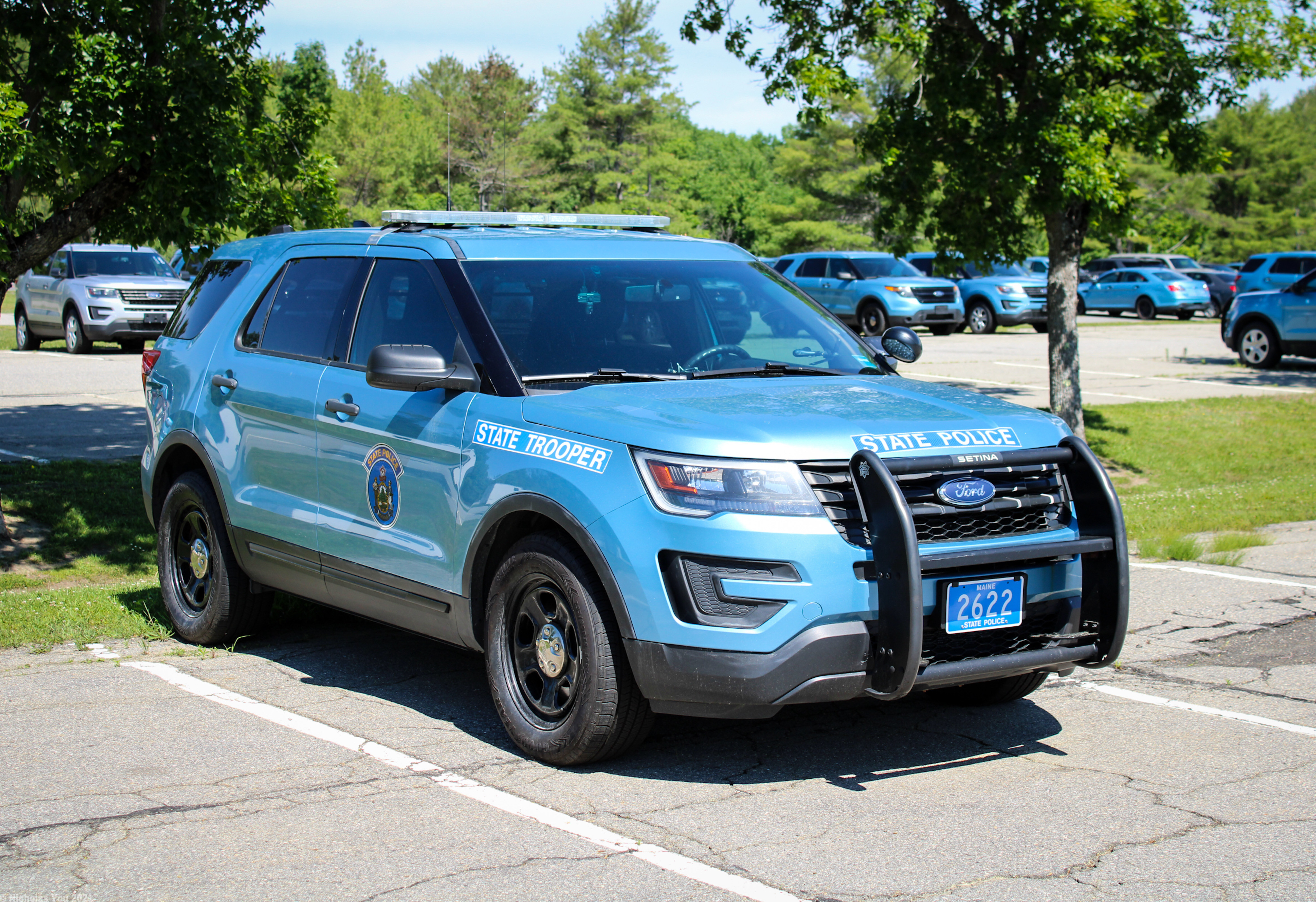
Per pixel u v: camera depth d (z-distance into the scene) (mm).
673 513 4117
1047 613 4531
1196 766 4641
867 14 11359
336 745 4781
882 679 4094
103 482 10352
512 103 67938
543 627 4605
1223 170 12531
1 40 7941
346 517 5406
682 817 4070
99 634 6453
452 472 4832
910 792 4332
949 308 29625
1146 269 37156
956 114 12109
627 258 5508
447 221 5824
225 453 6090
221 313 6488
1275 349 22109
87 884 3533
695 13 12227
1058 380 12695
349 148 55719
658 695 4195
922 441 4289
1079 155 11211
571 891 3488
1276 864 3721
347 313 5617
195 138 7977
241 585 6176
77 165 7832
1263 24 11445
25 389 17266
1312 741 4961
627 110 65188
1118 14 10836
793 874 3615
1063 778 4492
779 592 4035
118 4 7801
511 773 4484
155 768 4500
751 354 5297
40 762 4559
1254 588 7859
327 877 3582
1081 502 4574
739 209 80438
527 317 5027
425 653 6227
